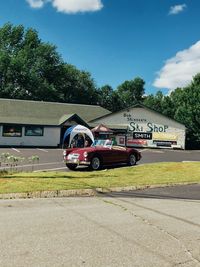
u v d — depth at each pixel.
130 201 11.16
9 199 11.05
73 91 79.88
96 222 8.38
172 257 6.18
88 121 49.19
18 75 69.38
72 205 10.32
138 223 8.40
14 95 68.50
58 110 49.44
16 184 12.74
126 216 9.07
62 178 14.62
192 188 14.13
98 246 6.64
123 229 7.85
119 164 23.11
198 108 55.22
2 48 76.19
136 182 14.40
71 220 8.49
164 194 12.66
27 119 44.56
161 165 20.47
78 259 5.95
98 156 20.67
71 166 20.69
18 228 7.66
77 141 36.34
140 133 51.12
